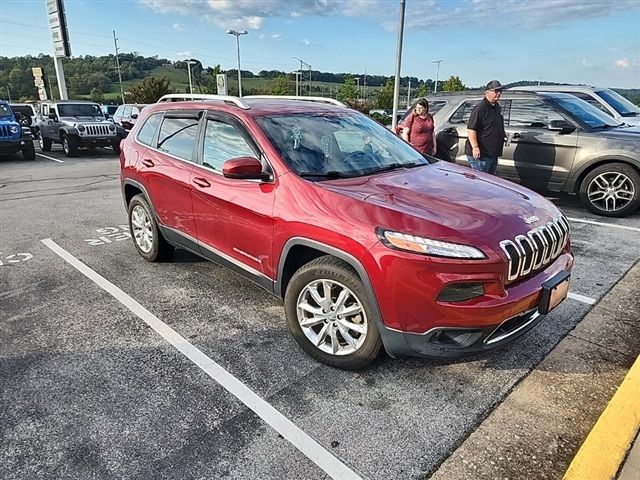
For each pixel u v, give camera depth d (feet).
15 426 8.10
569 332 11.13
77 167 41.37
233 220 11.21
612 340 10.78
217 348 10.56
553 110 22.45
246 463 7.29
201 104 13.17
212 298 13.10
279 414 8.39
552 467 7.19
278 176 10.27
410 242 8.09
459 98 26.16
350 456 7.43
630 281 13.98
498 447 7.60
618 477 6.90
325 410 8.50
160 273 14.93
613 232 18.90
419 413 8.41
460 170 12.19
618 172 20.65
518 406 8.58
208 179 11.96
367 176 10.71
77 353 10.37
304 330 10.00
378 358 10.09
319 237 9.11
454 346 8.30
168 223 14.02
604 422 7.98
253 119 11.36
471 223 8.50
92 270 15.24
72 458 7.41
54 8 67.31
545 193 26.37
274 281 10.52
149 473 7.10
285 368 9.78
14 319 11.94
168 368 9.80
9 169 40.22
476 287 8.05
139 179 14.87
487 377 9.45
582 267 15.06
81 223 21.30
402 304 8.26
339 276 9.06
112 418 8.30
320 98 14.71
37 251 17.21
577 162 21.56
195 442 7.73
